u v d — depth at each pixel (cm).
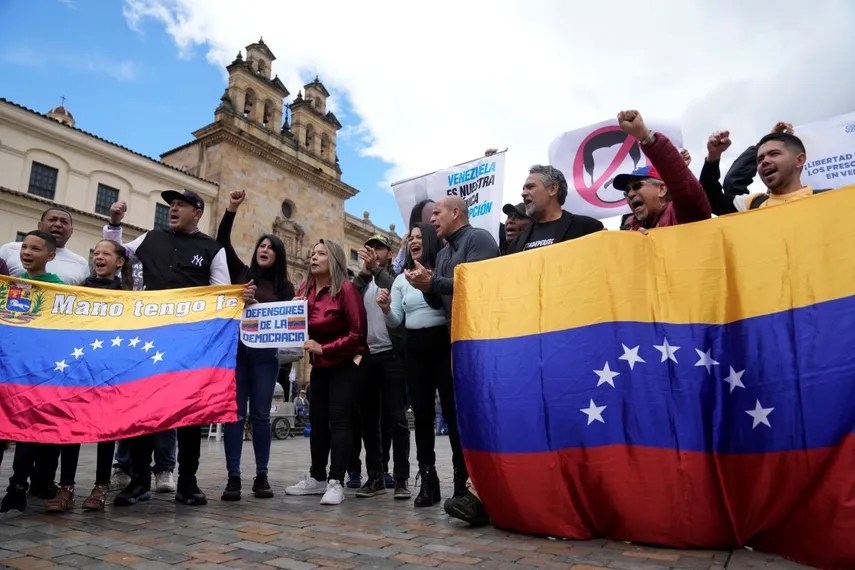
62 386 384
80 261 524
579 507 302
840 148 472
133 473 420
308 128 3384
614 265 328
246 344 442
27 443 381
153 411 380
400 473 460
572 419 310
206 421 382
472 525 338
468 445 342
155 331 414
